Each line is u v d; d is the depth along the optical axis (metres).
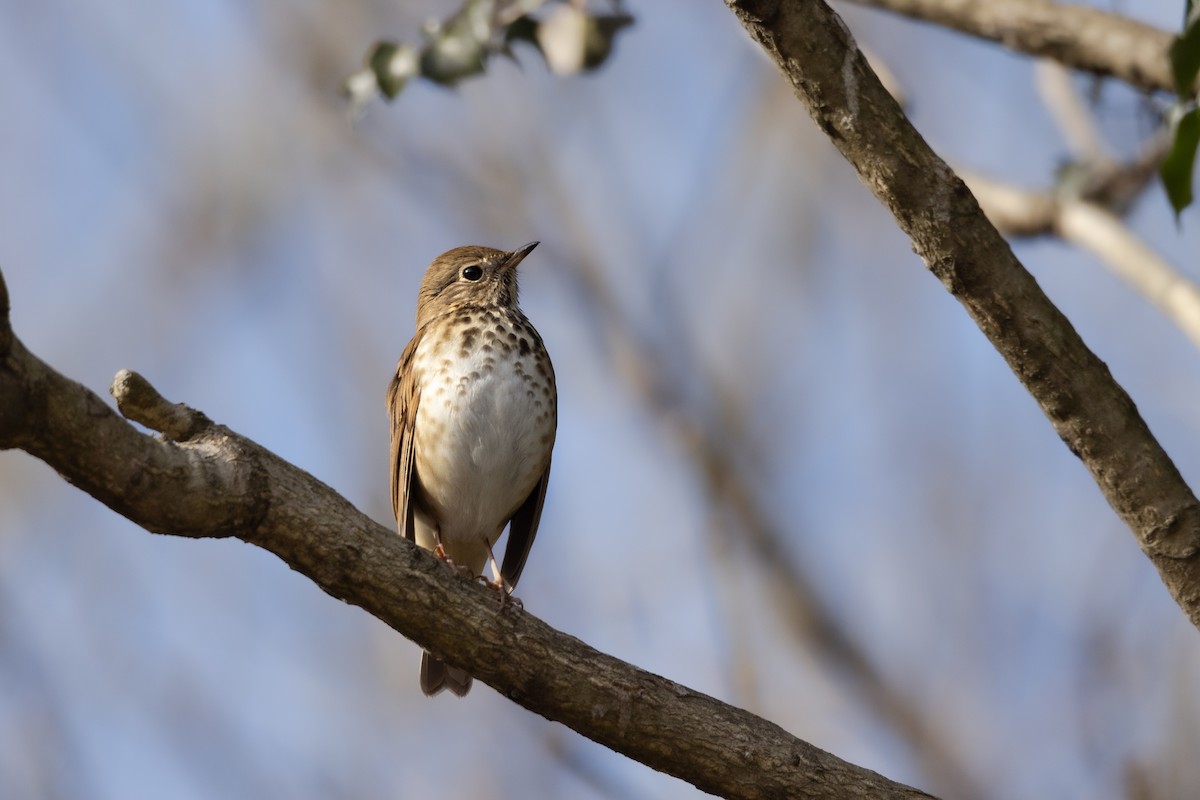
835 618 16.06
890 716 15.37
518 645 8.20
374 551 7.84
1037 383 7.48
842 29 6.98
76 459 6.77
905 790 8.30
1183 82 7.67
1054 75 12.88
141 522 7.17
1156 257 11.13
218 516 7.32
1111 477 7.54
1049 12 10.95
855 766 8.38
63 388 6.61
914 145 7.11
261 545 7.64
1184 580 7.53
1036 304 7.31
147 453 6.98
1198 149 7.93
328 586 7.89
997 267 7.25
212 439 7.40
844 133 7.14
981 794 14.88
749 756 8.29
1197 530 7.44
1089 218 11.66
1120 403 7.43
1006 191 12.39
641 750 8.37
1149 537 7.54
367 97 12.85
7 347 6.33
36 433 6.59
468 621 8.12
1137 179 12.08
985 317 7.39
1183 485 7.49
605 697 8.28
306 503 7.61
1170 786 13.90
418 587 7.97
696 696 8.42
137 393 7.17
